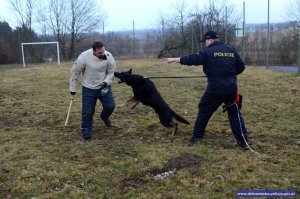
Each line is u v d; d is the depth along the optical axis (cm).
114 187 472
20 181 493
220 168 517
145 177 498
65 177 502
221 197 439
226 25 2494
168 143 634
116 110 885
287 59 2467
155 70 1905
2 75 1892
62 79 1591
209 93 598
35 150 611
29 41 3506
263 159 550
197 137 633
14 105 1015
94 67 661
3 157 580
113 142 647
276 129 712
